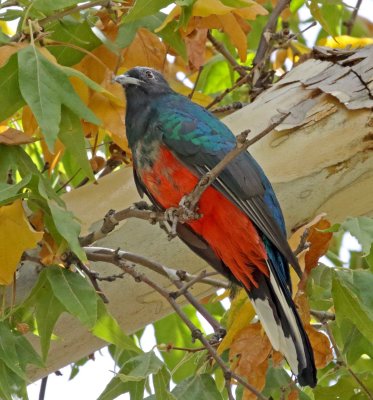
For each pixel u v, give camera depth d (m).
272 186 10.32
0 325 8.91
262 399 9.60
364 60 10.67
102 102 10.76
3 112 9.56
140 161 10.75
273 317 9.92
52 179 14.18
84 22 10.52
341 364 11.09
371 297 9.48
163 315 10.64
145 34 11.52
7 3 10.39
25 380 8.75
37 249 9.87
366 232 9.02
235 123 10.79
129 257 10.09
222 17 11.29
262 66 13.38
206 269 10.73
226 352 11.27
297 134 10.38
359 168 10.27
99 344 10.34
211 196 10.09
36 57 9.09
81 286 9.03
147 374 9.32
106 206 10.60
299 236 9.82
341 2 12.34
